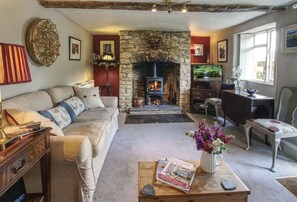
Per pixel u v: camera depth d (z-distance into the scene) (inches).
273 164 111.7
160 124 196.5
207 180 68.3
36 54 120.0
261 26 171.9
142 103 249.6
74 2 131.7
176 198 61.5
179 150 135.9
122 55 241.8
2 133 59.0
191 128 183.8
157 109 240.1
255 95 155.9
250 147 141.9
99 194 90.5
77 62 206.7
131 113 237.8
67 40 179.0
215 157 73.0
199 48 277.6
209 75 243.6
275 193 92.3
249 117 144.5
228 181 67.3
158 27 222.1
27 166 59.6
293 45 134.6
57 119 110.3
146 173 72.6
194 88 240.4
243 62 213.3
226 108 182.5
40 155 67.4
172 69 267.4
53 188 78.7
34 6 124.1
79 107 146.2
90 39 257.6
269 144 146.3
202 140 72.8
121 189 94.3
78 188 78.7
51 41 136.6
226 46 231.9
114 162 119.3
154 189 63.4
